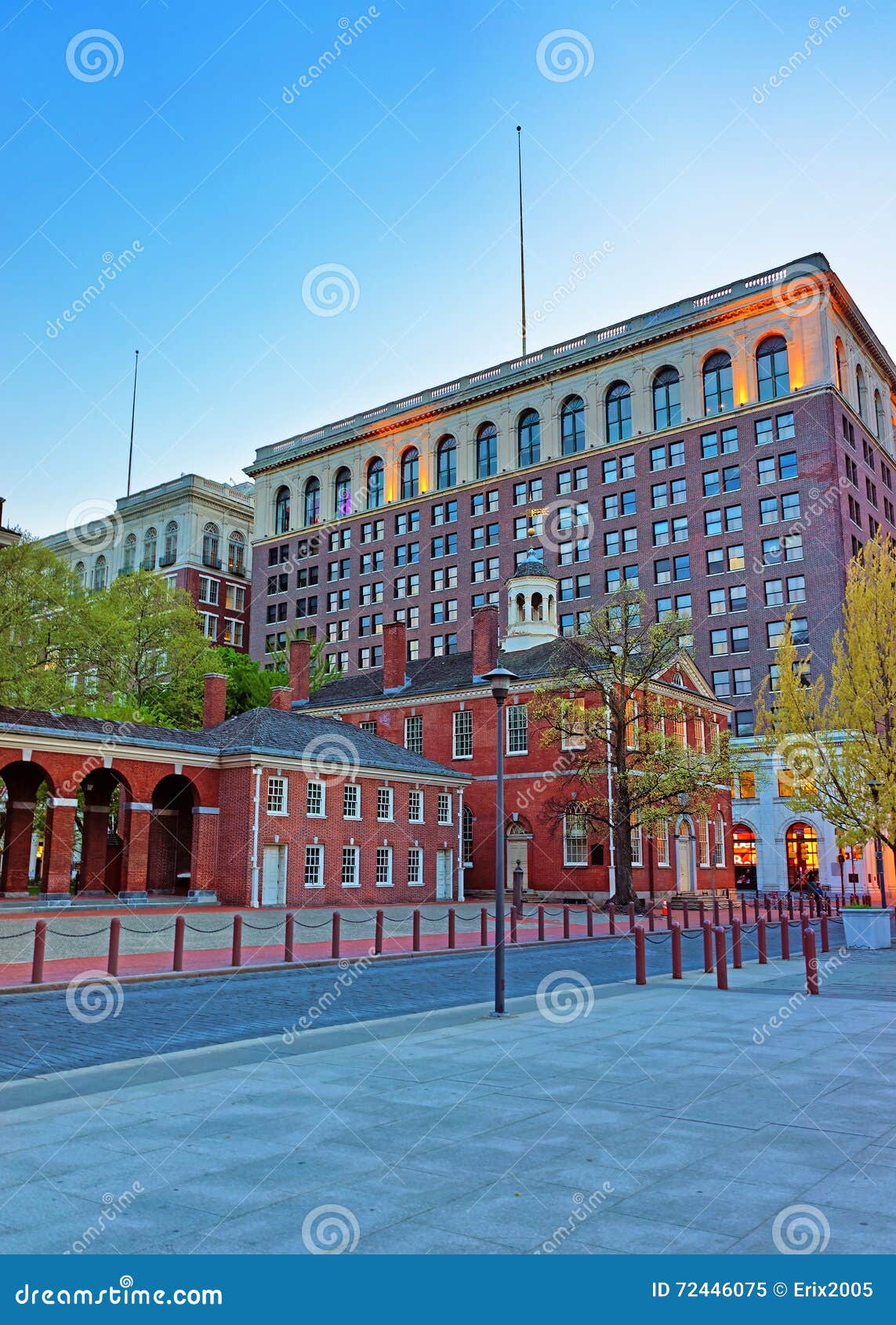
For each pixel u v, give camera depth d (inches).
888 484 3137.3
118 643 2050.9
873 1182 260.4
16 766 1499.8
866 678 1210.0
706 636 2753.4
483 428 3449.8
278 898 1571.1
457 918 1507.1
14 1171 269.7
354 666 3575.3
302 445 3909.9
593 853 1930.4
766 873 2524.6
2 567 1784.0
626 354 3070.9
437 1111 338.0
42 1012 597.0
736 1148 291.9
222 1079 394.3
